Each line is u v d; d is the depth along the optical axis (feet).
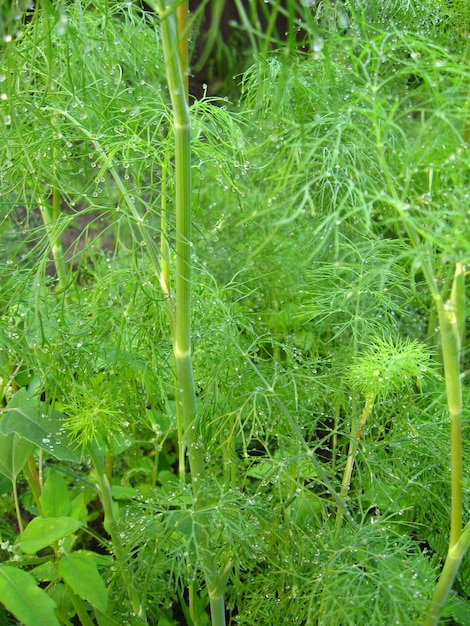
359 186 1.75
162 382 1.83
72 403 1.80
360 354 2.01
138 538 1.71
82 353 1.80
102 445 1.87
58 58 1.86
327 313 1.99
